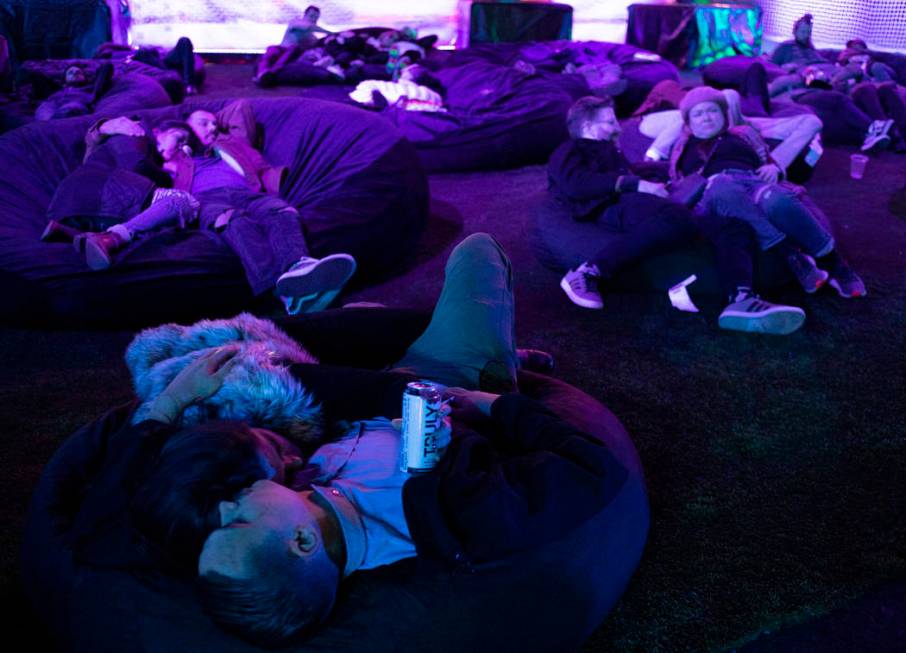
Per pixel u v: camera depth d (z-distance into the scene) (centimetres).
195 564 145
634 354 321
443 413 168
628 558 187
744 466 248
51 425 271
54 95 702
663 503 229
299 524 141
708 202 358
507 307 234
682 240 353
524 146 596
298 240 348
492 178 582
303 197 402
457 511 157
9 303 327
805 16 869
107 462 171
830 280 370
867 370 308
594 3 1128
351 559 154
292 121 447
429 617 155
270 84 888
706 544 213
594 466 165
